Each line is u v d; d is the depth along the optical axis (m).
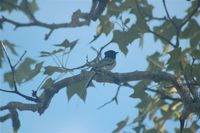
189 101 12.16
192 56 12.30
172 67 12.00
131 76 11.91
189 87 12.06
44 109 11.45
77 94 11.94
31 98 11.27
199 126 13.77
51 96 11.48
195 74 12.04
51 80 11.52
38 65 11.38
